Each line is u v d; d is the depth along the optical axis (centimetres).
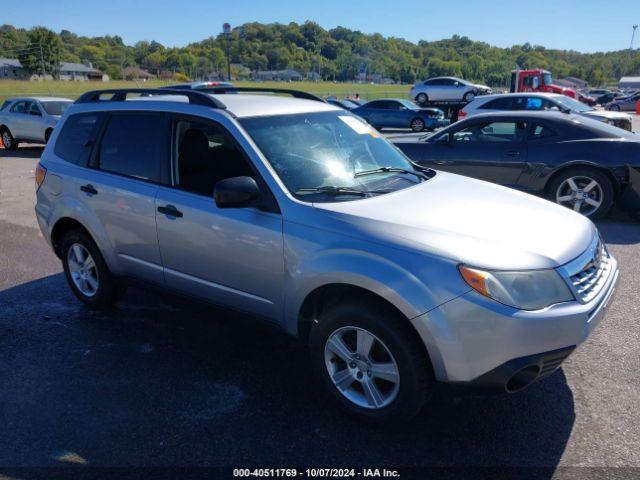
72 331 455
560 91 3075
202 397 357
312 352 340
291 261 333
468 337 282
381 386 328
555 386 362
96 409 345
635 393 352
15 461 299
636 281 541
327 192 351
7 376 387
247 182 336
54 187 480
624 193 744
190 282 398
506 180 802
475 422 326
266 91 480
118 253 443
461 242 299
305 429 323
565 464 290
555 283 294
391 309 304
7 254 665
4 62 12731
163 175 405
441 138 849
